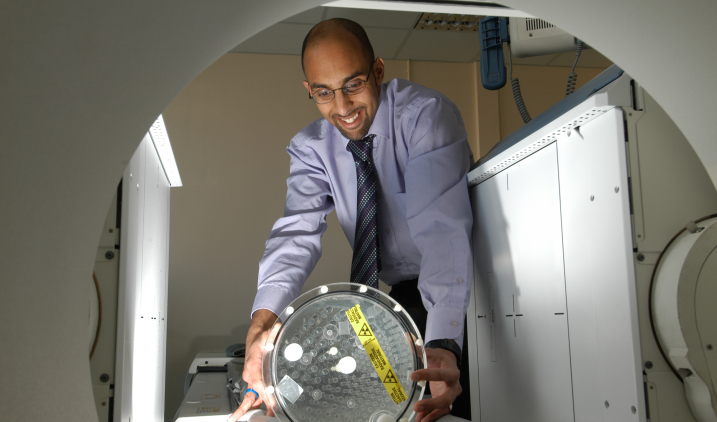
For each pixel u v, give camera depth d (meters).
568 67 4.03
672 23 0.56
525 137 1.02
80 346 0.46
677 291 0.66
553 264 0.91
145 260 1.00
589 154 0.80
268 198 3.58
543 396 0.94
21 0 0.36
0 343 0.38
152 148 1.11
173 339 3.33
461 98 3.90
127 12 0.41
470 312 1.31
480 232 1.25
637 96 0.74
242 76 3.68
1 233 0.38
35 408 0.41
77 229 0.45
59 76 0.40
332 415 0.64
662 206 0.73
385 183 1.39
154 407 1.24
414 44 3.63
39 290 0.41
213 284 3.42
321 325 0.66
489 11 0.72
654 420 0.68
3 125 0.38
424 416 0.75
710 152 0.64
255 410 0.84
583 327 0.81
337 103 1.19
